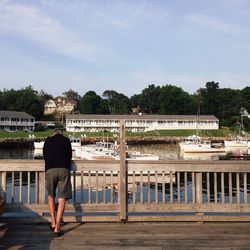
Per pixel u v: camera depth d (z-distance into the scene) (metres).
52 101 160.12
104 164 6.98
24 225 6.63
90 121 106.62
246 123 114.50
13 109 126.62
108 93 156.38
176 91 137.62
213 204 6.95
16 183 23.83
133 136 96.50
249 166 7.04
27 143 79.19
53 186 6.08
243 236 5.98
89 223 6.78
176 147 78.56
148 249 5.30
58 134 6.34
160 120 108.69
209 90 138.00
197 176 7.04
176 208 6.93
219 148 64.69
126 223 6.79
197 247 5.39
